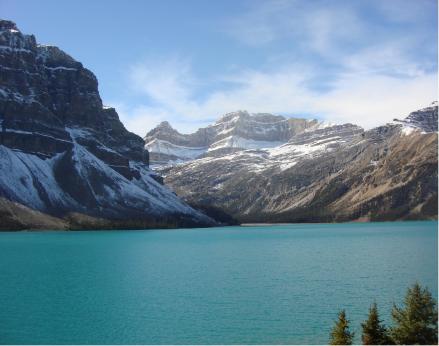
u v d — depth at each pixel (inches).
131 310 4202.8
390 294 4717.0
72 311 4185.5
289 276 5880.9
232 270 6481.3
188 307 4291.3
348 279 5590.6
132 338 3462.1
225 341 3368.6
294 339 3385.8
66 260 7696.9
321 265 6879.9
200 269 6604.3
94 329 3678.6
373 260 7381.9
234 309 4207.7
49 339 3444.9
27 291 5022.1
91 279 5767.7
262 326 3690.9
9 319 3949.3
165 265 7042.3
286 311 4116.6
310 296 4680.1
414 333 3002.0
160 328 3676.2
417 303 3051.2
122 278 5831.7
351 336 3078.2
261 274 6082.7
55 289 5123.0
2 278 5861.2
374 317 3061.0
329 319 3863.2
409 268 6437.0
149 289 5098.4
